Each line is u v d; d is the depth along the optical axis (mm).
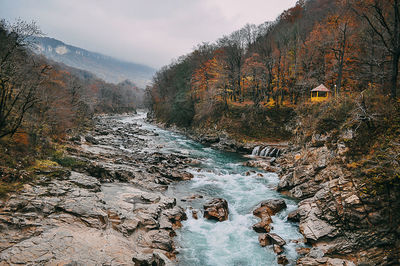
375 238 14570
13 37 23250
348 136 21250
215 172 34156
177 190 26766
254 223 19453
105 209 17609
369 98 22000
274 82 64125
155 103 120938
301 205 20266
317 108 31594
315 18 68750
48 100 37719
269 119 56406
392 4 22828
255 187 27953
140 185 26406
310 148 26406
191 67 93438
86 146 41000
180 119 83500
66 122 44750
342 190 17781
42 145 27781
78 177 23172
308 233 16594
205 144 58906
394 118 18984
